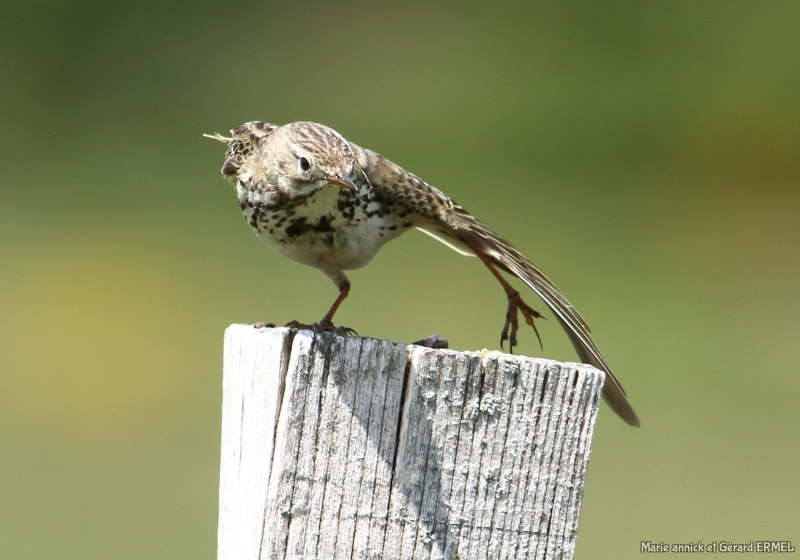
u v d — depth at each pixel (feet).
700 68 84.43
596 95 83.41
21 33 81.10
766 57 85.30
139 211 67.87
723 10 92.02
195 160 73.10
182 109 77.97
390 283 61.31
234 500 16.49
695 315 60.08
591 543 37.96
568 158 76.84
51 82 78.54
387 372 15.38
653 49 87.81
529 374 15.48
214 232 66.39
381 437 15.39
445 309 57.98
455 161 75.82
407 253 65.41
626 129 80.07
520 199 72.43
